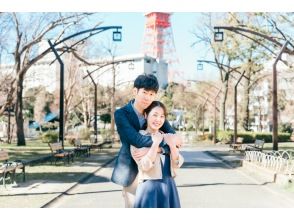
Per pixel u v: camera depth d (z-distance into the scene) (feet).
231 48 121.80
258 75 169.27
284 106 227.20
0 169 40.98
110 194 39.40
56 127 237.86
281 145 143.23
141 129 11.77
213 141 170.19
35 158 77.77
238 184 47.29
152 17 321.32
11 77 125.39
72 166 68.64
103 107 220.84
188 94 266.36
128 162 11.59
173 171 11.71
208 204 33.32
